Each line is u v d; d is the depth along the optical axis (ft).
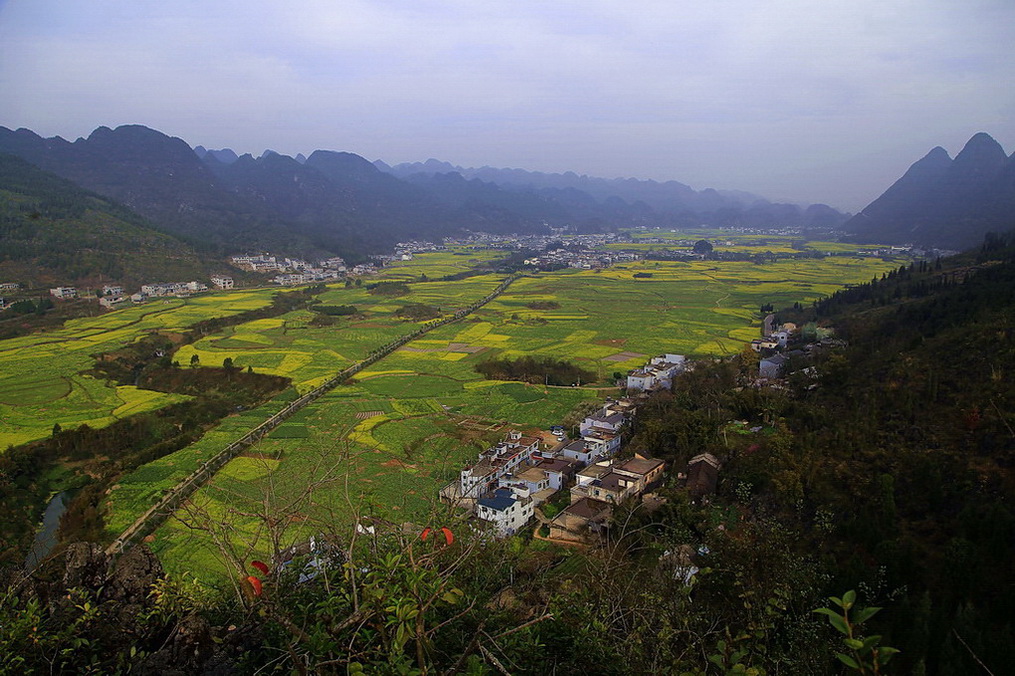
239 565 22.88
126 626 28.81
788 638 38.75
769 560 42.65
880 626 59.77
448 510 32.14
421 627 19.13
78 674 25.27
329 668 20.66
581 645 26.23
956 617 57.36
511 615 27.43
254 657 24.88
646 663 27.02
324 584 24.54
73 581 32.12
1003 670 50.96
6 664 22.72
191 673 25.41
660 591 32.63
